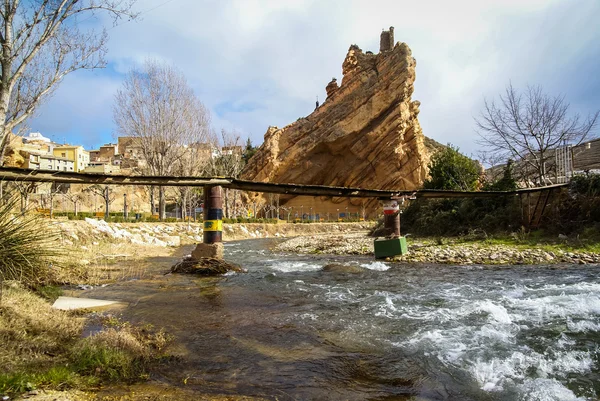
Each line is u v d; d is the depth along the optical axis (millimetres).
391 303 8445
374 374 4676
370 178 71062
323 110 76062
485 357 5137
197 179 13406
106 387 4168
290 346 5676
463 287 10273
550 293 9039
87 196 53531
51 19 11125
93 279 10773
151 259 17484
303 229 53844
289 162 73438
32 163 65188
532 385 4324
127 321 6875
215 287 10609
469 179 30875
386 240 17844
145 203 69625
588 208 18438
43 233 9242
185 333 6281
